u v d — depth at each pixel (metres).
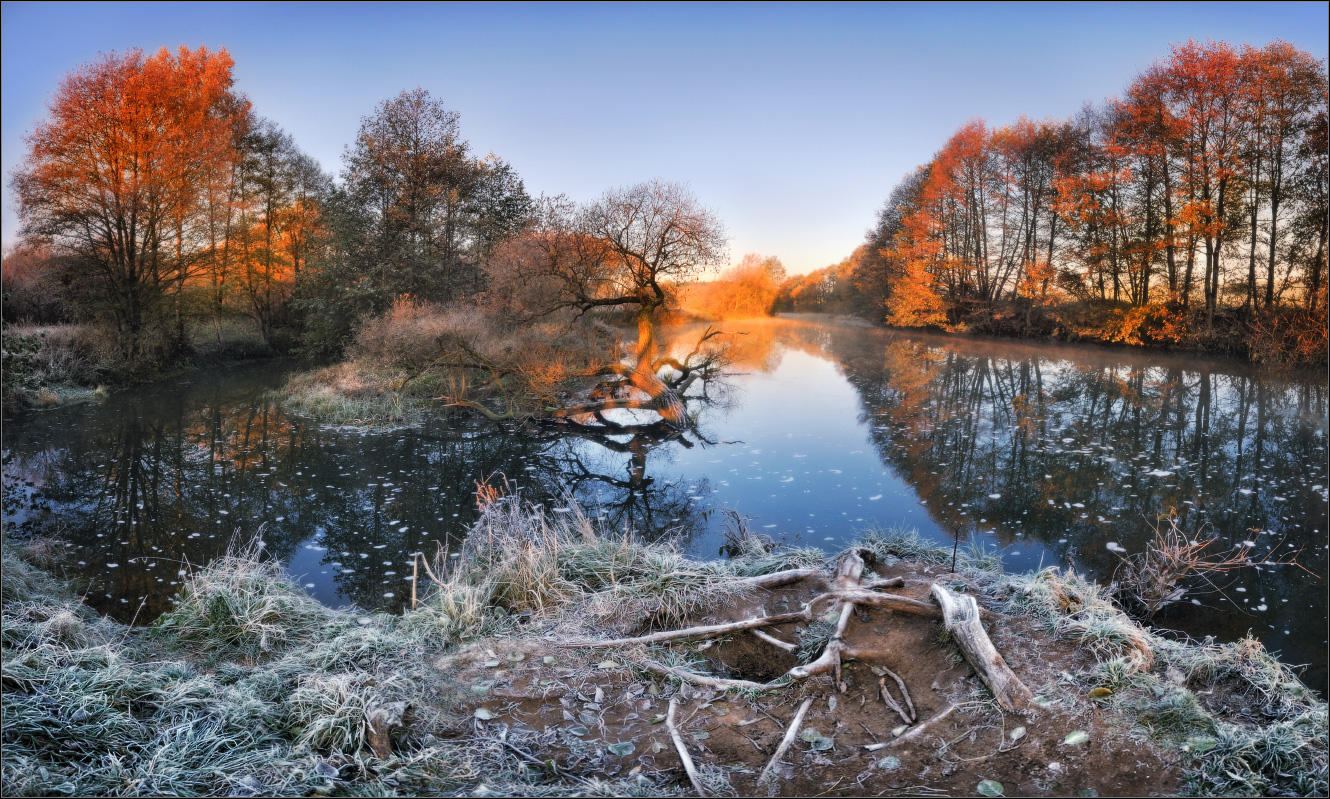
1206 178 20.88
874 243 41.28
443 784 2.80
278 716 3.22
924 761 2.96
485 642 4.10
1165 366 19.22
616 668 3.79
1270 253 19.81
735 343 28.39
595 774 2.93
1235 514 7.07
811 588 4.70
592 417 13.13
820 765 2.97
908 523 6.93
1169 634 4.55
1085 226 25.52
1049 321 28.80
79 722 3.03
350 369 15.93
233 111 22.22
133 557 6.30
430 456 10.27
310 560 6.27
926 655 3.75
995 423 12.16
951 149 31.77
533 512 7.55
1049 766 2.86
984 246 32.31
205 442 11.12
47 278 17.78
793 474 8.96
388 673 3.62
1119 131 23.14
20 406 13.52
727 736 3.22
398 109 19.88
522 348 13.70
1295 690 3.38
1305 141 18.94
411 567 6.08
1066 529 6.69
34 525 7.15
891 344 29.17
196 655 4.04
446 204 20.78
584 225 13.19
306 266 21.61
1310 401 13.69
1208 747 2.87
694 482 8.71
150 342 18.34
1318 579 5.39
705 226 12.98
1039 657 3.58
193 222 19.58
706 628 4.11
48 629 3.87
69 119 16.48
